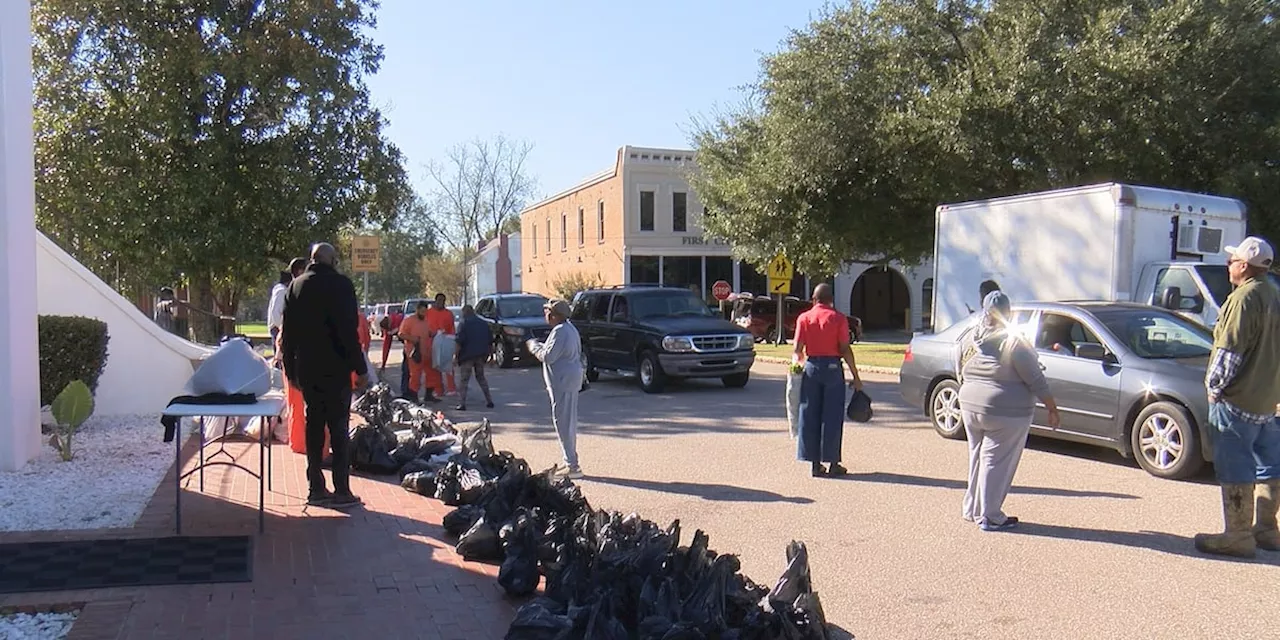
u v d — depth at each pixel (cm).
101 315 1107
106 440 928
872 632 458
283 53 1794
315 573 517
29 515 628
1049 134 1661
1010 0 1745
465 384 1389
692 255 3903
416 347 1438
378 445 820
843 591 520
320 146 1862
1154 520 666
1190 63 1572
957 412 1024
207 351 1182
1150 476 819
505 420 1258
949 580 537
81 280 1102
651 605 396
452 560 546
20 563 520
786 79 2039
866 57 1955
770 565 570
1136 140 1609
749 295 3406
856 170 2050
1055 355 916
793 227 2197
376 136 1994
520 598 480
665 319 1622
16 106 762
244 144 1822
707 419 1224
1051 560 574
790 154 2045
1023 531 640
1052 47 1647
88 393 820
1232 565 562
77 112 1741
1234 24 1623
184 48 1728
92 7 1697
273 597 476
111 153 1723
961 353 673
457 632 434
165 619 440
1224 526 616
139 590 479
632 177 3806
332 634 429
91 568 513
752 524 668
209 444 924
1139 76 1554
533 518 535
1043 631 457
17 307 766
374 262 2066
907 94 1884
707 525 668
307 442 679
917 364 1086
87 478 746
